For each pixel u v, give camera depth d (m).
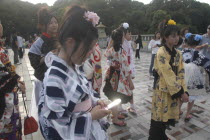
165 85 2.12
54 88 0.96
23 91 2.04
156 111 2.23
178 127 2.94
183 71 2.24
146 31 31.38
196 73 3.02
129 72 2.74
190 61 3.17
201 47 4.54
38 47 2.06
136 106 3.75
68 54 1.02
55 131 0.98
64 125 0.97
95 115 1.11
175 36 2.08
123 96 2.84
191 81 3.00
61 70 1.01
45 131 1.00
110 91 2.90
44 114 0.98
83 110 1.12
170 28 2.05
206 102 3.96
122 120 3.13
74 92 1.01
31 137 2.58
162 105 2.19
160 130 2.27
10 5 32.44
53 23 2.07
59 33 1.02
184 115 3.36
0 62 1.71
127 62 2.71
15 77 1.85
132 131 2.83
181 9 31.39
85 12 1.01
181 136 2.69
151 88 4.96
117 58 2.74
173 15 29.33
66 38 0.97
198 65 3.06
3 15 29.91
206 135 2.72
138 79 6.00
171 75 2.05
